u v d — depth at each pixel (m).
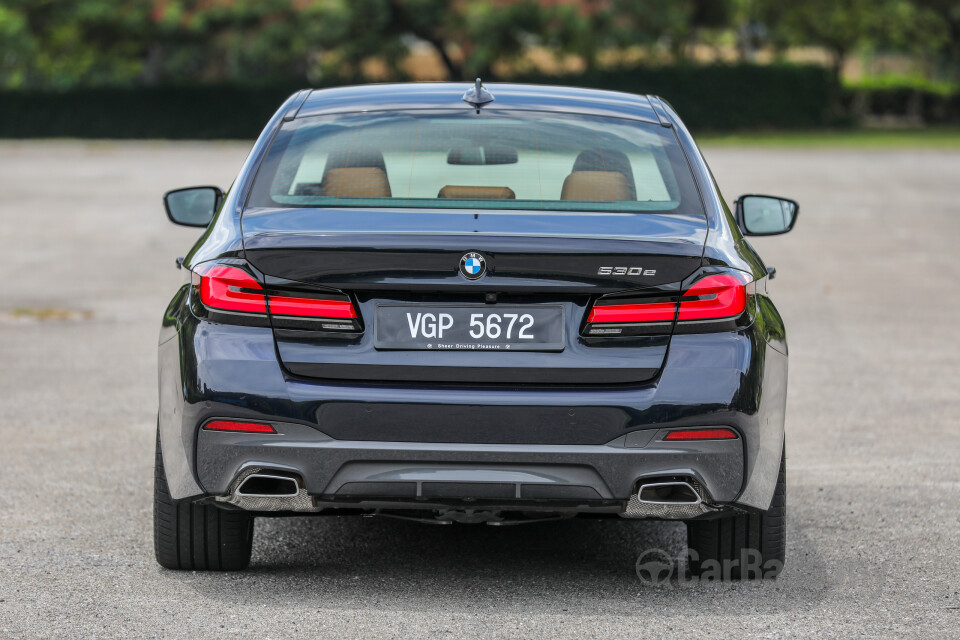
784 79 103.31
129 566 9.62
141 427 14.45
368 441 7.98
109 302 23.77
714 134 99.31
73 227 37.09
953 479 12.48
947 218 40.38
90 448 13.48
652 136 9.66
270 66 103.88
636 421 7.97
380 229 8.19
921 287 26.17
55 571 9.48
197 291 8.41
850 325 21.69
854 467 12.93
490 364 8.01
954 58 131.75
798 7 112.44
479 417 7.94
